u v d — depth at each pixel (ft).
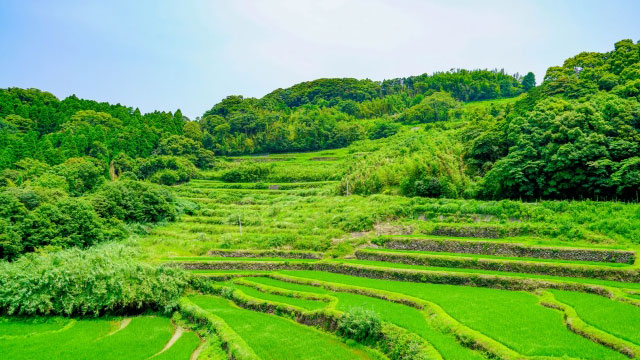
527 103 303.68
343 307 128.88
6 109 515.50
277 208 308.40
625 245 151.23
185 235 263.08
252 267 202.80
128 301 161.38
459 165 266.98
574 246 155.53
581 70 306.55
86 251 196.85
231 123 631.56
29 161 365.81
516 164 215.92
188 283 183.93
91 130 480.23
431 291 138.21
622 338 85.81
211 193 389.80
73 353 123.13
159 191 315.78
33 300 153.79
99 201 269.64
